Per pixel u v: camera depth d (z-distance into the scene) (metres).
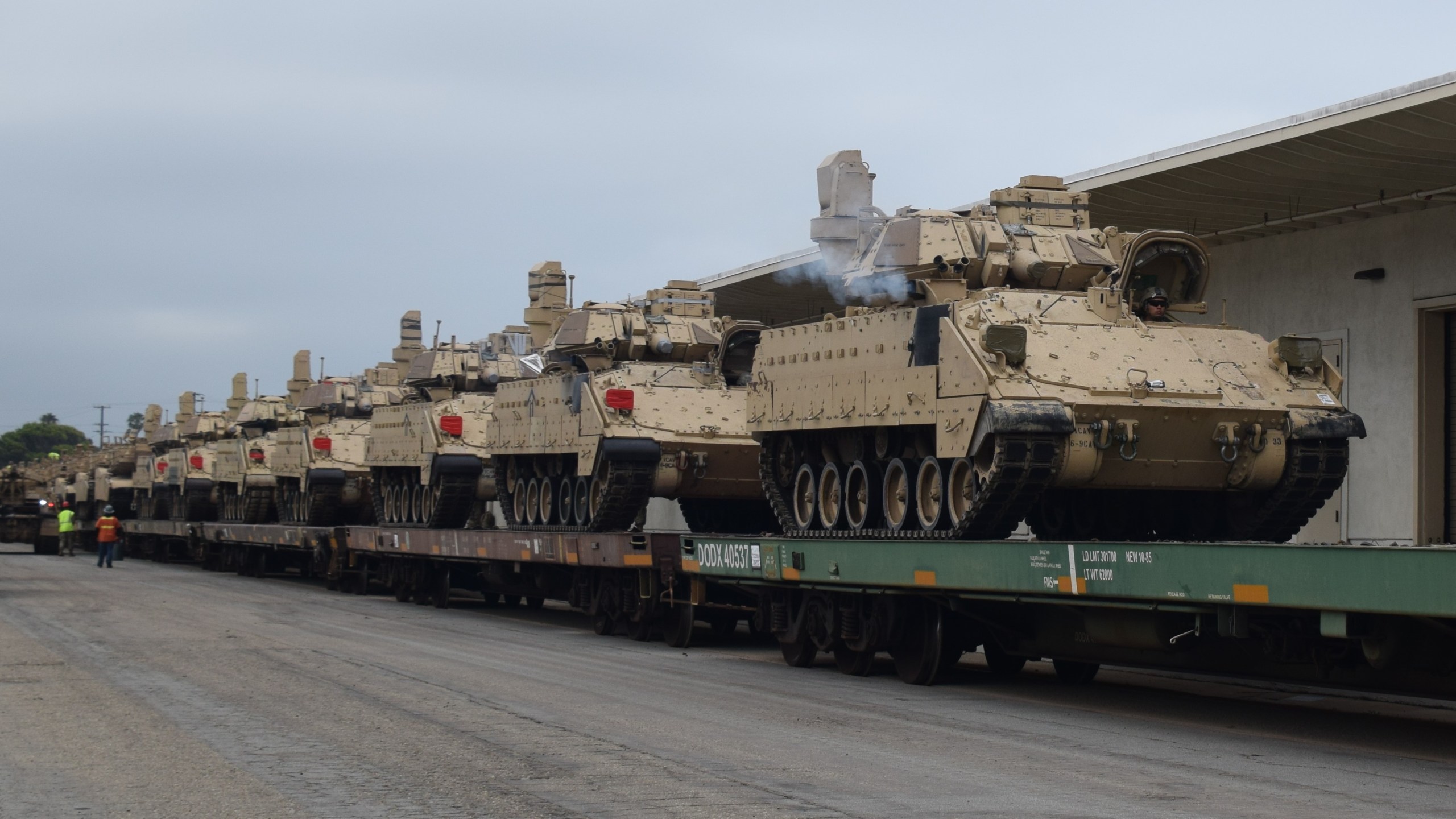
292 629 25.03
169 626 25.02
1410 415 25.61
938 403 18.50
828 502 22.22
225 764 12.04
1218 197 26.12
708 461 27.75
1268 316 28.61
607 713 15.22
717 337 30.05
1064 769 12.20
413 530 33.59
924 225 20.44
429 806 10.45
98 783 11.25
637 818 10.09
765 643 24.91
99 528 51.62
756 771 11.95
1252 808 10.59
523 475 33.06
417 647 22.22
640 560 23.91
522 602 36.28
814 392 21.39
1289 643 13.82
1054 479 17.84
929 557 17.08
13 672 18.20
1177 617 14.96
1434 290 25.22
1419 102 20.56
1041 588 15.30
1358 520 26.75
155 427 68.31
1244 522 19.45
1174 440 17.95
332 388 46.81
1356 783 11.64
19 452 171.50
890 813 10.30
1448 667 12.69
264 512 51.19
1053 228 21.05
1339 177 24.41
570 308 35.94
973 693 17.69
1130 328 19.09
